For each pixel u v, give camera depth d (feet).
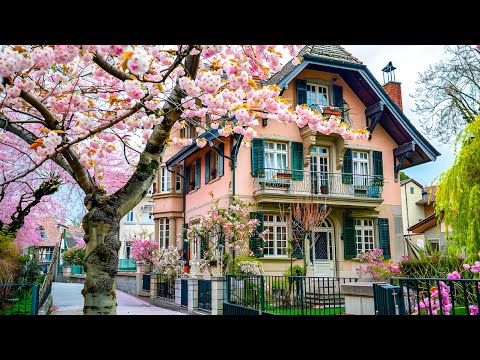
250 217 52.95
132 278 63.82
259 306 29.30
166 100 16.61
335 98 62.28
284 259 53.62
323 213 53.62
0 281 34.12
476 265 21.33
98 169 26.89
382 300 18.56
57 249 55.01
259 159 54.65
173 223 71.77
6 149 36.06
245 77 15.69
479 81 71.26
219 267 53.01
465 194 28.17
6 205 42.06
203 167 64.28
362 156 63.21
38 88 20.39
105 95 21.80
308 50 60.23
